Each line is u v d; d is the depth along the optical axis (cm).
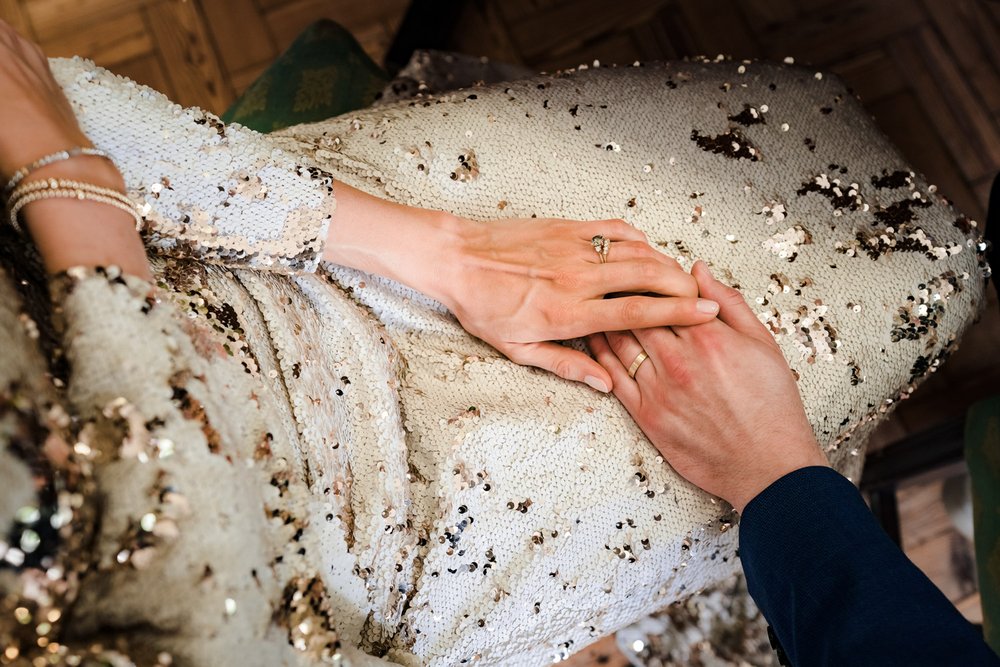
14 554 83
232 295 100
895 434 154
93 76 98
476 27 175
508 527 108
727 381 106
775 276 114
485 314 109
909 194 118
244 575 88
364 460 105
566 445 109
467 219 113
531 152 117
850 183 118
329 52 142
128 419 87
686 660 124
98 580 85
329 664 92
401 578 106
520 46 173
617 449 110
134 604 85
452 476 107
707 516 111
